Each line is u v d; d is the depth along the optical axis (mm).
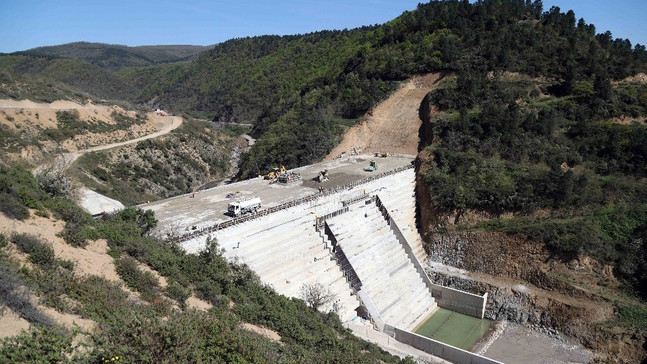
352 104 91875
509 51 84000
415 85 89562
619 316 45156
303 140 83250
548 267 51062
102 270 25328
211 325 19156
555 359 43562
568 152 63219
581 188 55656
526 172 60469
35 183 31406
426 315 52812
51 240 25359
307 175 66250
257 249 41875
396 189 65125
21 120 82062
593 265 49344
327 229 50188
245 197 52750
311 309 37406
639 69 76938
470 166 63781
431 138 75312
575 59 80812
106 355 15523
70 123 91625
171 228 40250
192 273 30641
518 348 45688
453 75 85562
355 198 56375
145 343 16047
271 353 21312
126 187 76812
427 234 63000
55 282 20859
